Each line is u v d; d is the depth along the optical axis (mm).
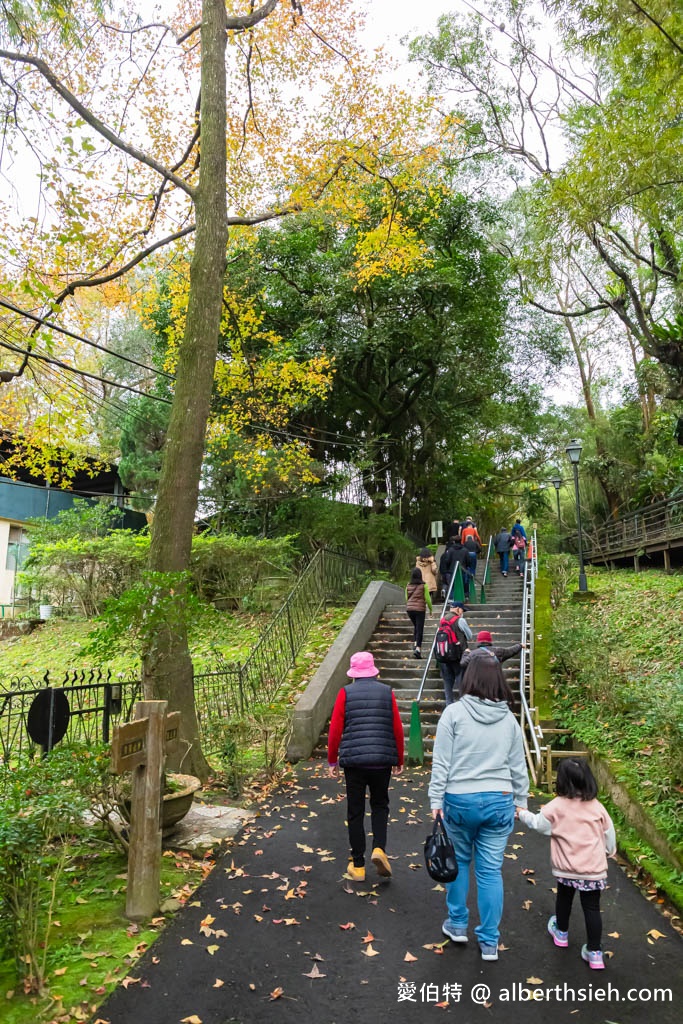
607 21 10586
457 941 4102
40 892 4551
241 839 5895
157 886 4477
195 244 7918
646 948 4078
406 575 19656
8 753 6516
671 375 13336
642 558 24734
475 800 3863
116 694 7391
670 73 10039
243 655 12578
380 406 22297
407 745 8594
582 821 3936
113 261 10977
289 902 4688
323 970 3844
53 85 8375
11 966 3779
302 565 17844
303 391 18297
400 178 14133
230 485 19562
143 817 4484
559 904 4070
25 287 8859
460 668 9180
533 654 10789
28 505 21438
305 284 20656
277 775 7805
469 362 23578
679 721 6008
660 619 12000
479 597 15773
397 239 14469
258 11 9453
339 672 10352
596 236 12766
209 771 7445
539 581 14891
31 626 17328
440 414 23891
